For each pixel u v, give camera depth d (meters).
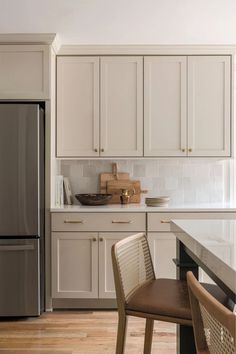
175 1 2.70
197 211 3.37
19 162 3.14
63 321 3.11
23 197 3.14
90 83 3.65
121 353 1.59
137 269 1.82
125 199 3.86
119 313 1.59
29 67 3.33
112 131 3.66
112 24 3.11
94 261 3.35
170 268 3.36
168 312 1.52
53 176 3.52
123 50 3.63
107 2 2.71
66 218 3.36
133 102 3.66
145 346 1.99
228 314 0.74
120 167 4.01
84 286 3.37
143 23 3.09
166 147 3.68
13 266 3.15
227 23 3.10
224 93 3.67
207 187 4.00
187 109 3.67
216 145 3.68
